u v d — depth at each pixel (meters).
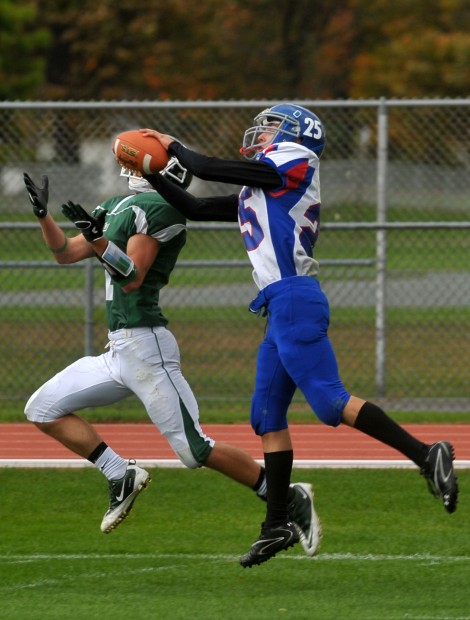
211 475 30.53
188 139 46.53
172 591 21.09
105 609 19.80
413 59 117.94
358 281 46.44
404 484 29.59
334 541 24.72
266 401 21.16
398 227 37.03
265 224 20.56
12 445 34.50
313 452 33.50
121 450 33.72
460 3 133.25
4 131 46.78
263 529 21.19
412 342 45.19
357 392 40.69
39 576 22.12
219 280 49.75
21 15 109.38
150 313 22.50
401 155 45.84
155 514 27.27
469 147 44.03
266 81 143.38
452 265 46.97
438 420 37.94
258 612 19.58
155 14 125.62
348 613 19.48
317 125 21.31
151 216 22.22
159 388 22.39
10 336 46.44
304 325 20.23
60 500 28.38
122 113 48.84
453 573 22.19
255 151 21.89
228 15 140.38
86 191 49.19
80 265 38.91
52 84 125.25
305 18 146.38
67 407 22.67
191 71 131.75
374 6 142.25
